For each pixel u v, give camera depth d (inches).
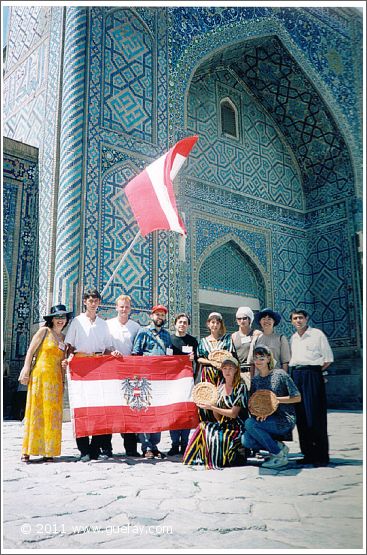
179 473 126.6
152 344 163.9
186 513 88.0
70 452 164.1
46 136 314.5
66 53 301.0
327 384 422.3
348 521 83.7
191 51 365.1
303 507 92.6
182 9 364.5
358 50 459.8
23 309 306.7
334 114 436.8
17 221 313.3
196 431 143.3
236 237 402.6
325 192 461.1
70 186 277.4
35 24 362.3
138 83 324.8
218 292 387.2
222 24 386.3
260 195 435.2
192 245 366.3
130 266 291.9
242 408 141.4
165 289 306.3
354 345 415.2
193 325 348.2
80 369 153.2
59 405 148.4
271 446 136.3
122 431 150.1
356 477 120.7
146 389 156.2
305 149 470.0
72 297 264.2
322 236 455.2
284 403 140.2
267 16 410.6
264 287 416.2
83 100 291.7
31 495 100.7
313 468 133.7
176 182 360.2
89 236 277.1
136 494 102.6
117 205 294.0
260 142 452.4
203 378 152.6
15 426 237.6
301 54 423.8
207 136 404.8
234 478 119.9
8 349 296.5
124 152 305.4
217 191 398.3
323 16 451.2
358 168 442.0
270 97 457.7
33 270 311.0
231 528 79.6
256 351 144.9
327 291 442.0
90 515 86.7
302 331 148.5
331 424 261.9
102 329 160.9
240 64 442.3
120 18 324.2
